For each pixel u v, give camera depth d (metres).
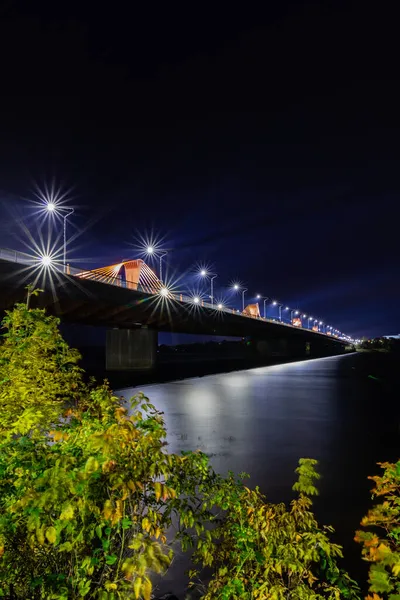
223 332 110.44
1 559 2.81
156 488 2.80
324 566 3.37
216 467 13.62
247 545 3.43
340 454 15.41
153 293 61.62
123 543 2.78
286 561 3.27
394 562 2.85
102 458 2.78
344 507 10.09
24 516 2.83
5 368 4.53
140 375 57.72
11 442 3.41
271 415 24.42
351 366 83.44
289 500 10.60
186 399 31.61
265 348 141.38
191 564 6.83
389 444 17.09
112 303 53.03
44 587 2.67
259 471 13.20
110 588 2.64
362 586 6.57
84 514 2.61
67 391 5.13
